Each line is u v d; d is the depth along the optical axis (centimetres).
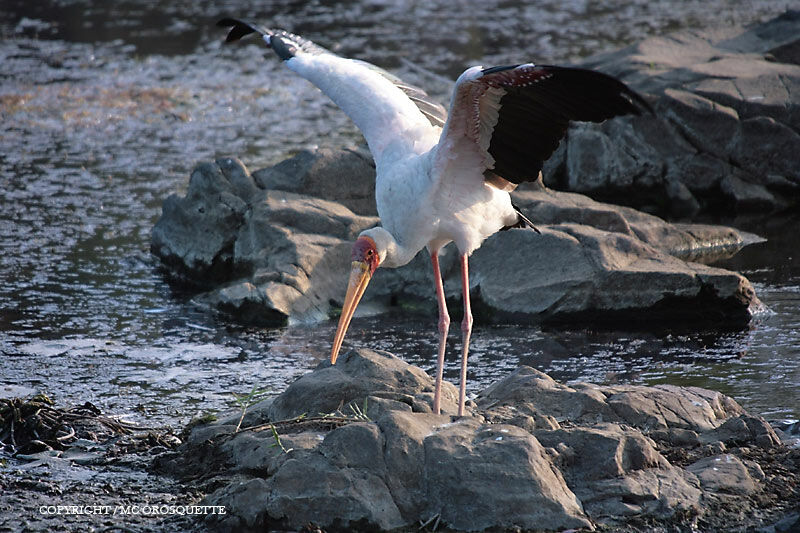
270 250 1408
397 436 809
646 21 3281
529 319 1326
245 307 1334
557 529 768
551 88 769
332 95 988
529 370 989
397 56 2800
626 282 1316
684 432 899
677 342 1240
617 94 742
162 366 1170
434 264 944
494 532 768
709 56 2170
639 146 1894
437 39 3052
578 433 836
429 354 1215
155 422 1012
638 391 957
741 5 3534
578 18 3394
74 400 1067
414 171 894
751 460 876
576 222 1480
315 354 1211
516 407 926
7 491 862
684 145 1892
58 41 3131
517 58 2741
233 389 1102
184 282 1479
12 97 2481
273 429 861
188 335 1274
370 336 1280
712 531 773
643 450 836
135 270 1517
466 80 785
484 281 1364
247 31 1097
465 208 902
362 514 771
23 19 3456
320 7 3644
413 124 952
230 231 1467
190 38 3191
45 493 859
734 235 1619
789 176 1869
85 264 1529
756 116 1886
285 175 1530
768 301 1368
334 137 2180
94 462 922
